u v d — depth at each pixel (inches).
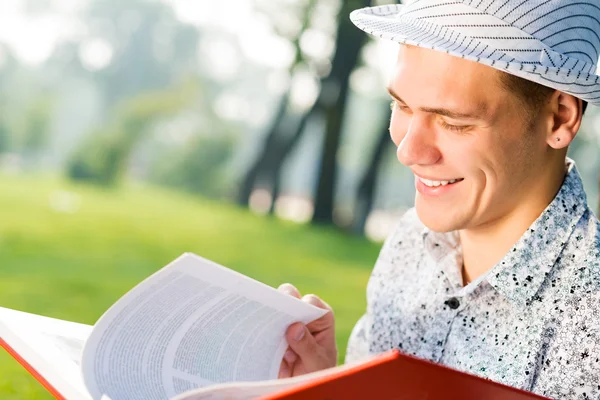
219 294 60.3
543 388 63.1
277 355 67.8
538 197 65.4
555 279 64.5
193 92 944.3
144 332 60.0
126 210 588.7
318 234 597.0
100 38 934.4
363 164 920.3
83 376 56.3
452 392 47.8
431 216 65.2
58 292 311.6
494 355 66.0
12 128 919.0
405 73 62.3
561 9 61.5
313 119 711.7
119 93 940.6
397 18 68.3
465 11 61.4
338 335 265.4
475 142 61.3
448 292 71.2
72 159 839.7
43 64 930.7
